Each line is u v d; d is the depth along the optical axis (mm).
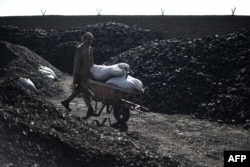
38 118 5723
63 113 6359
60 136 5234
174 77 11648
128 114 8602
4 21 26844
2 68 13539
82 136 5617
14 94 6324
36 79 12984
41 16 26438
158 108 10570
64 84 14766
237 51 12805
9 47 15289
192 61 12578
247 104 9641
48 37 22734
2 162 4305
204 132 8352
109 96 8328
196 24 22797
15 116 5418
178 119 9586
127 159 5211
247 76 11039
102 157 5055
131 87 8320
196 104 10398
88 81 8391
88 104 8477
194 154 6730
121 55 16375
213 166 6141
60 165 4719
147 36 22422
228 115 9477
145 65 13305
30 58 15734
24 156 4590
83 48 8398
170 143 7367
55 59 20438
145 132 8086
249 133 8344
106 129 6871
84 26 25578
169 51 13859
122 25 23359
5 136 4750
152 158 5480
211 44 13680
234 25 21688
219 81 11406
